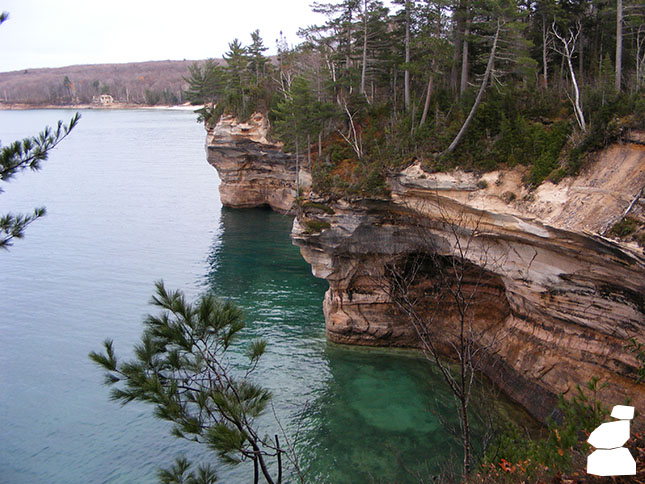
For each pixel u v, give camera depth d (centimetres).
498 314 3225
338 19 4794
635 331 2331
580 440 1434
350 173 3478
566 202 2473
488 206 2788
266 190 7694
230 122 7100
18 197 8469
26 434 2681
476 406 2781
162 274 5050
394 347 3509
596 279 2417
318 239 3459
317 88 4862
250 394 1366
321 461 2433
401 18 3878
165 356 1358
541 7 3756
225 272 5094
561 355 2652
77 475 2388
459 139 3041
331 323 3578
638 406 2245
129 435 2681
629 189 2284
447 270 3384
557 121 2947
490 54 3206
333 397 2950
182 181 10212
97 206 7981
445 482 1895
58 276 4981
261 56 8131
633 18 3186
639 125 2397
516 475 1347
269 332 3769
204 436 1247
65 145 15275
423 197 3123
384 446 2523
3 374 3247
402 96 4444
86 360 3425
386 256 3422
